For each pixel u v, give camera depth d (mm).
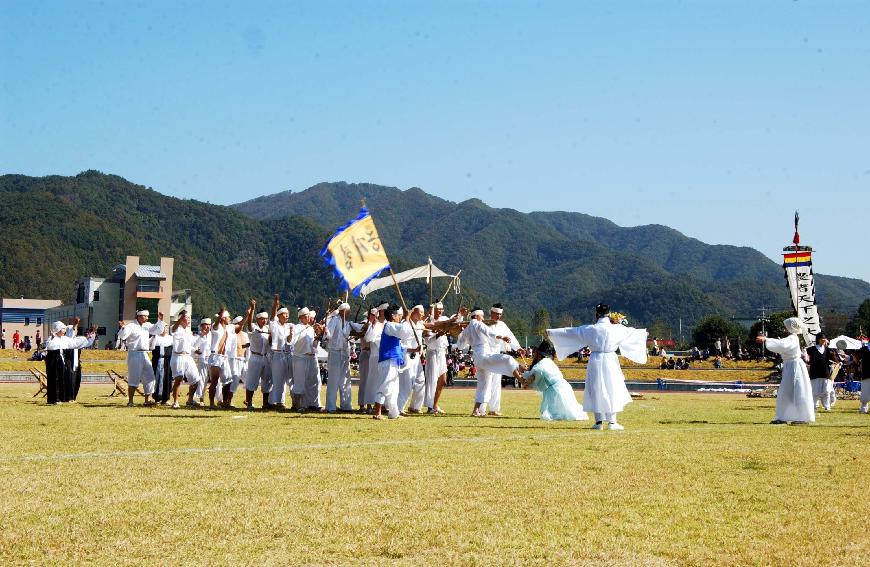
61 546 6664
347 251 18484
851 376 35031
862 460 11406
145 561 6285
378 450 12141
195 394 23469
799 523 7605
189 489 8898
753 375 52656
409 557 6445
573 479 9711
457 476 9844
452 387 41969
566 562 6344
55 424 15727
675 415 20328
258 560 6328
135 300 98625
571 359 61312
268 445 12648
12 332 126938
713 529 7379
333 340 20125
